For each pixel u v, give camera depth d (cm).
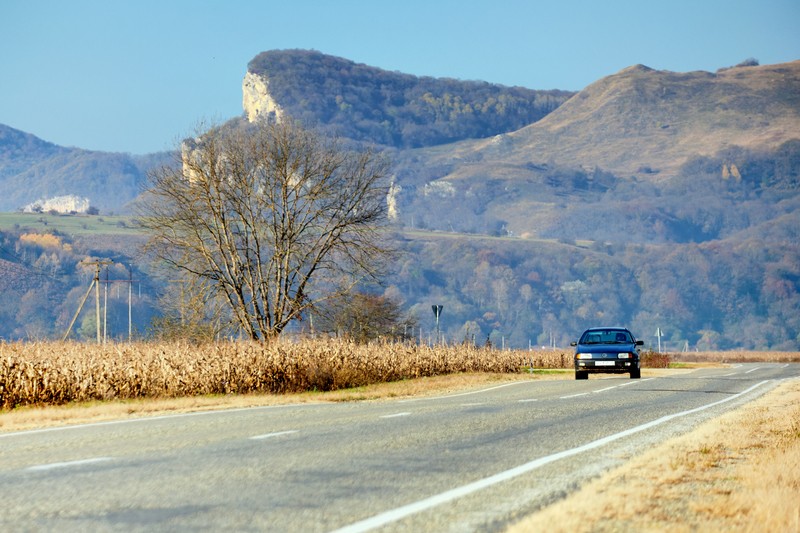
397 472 1900
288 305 8706
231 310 8675
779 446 2281
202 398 4691
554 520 1373
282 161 8744
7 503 1537
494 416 3225
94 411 3712
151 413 3622
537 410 3509
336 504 1542
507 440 2497
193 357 5197
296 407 3872
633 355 6644
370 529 1352
